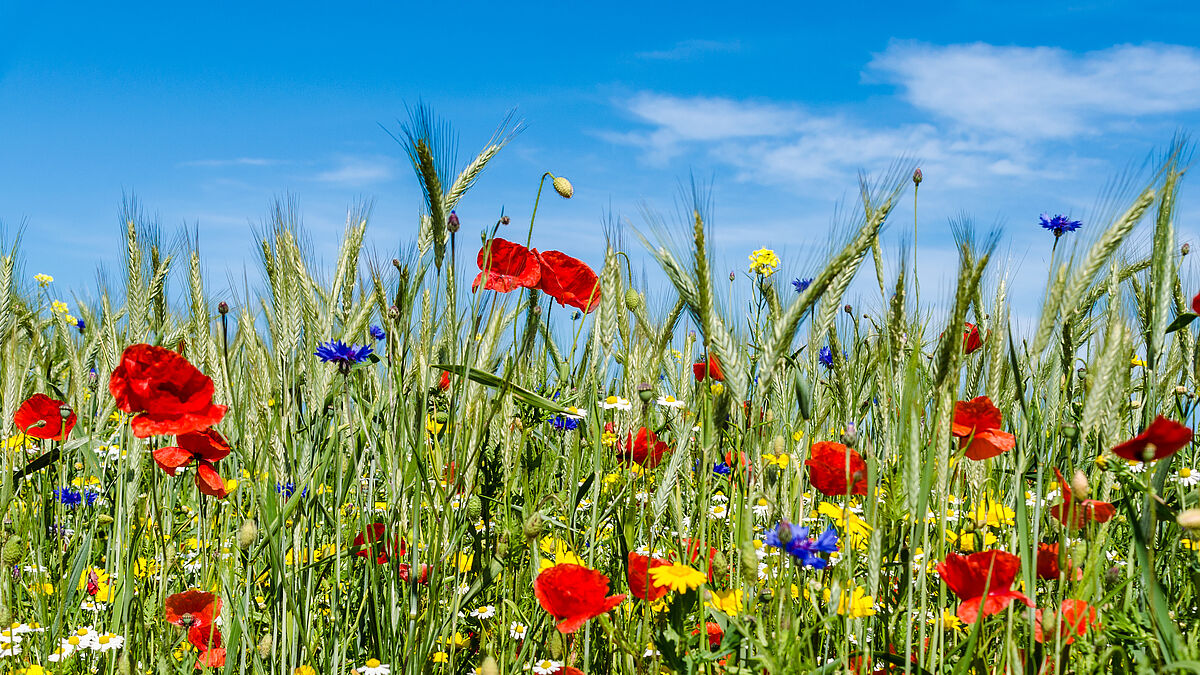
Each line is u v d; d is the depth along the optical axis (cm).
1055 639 146
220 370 173
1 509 169
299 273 167
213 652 165
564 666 158
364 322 172
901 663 149
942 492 148
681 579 146
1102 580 156
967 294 144
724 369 146
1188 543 161
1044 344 148
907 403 146
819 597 153
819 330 156
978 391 166
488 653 159
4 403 171
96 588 181
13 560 168
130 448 171
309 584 165
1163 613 142
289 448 163
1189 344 179
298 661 165
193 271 184
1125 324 148
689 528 164
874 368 168
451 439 160
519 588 163
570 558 160
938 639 156
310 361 167
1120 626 144
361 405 169
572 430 179
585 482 166
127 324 186
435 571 157
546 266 169
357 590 175
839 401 179
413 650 157
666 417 179
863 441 175
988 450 153
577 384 173
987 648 157
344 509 177
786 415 175
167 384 160
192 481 200
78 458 195
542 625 165
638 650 154
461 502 162
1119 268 178
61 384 203
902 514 150
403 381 163
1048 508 160
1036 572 152
